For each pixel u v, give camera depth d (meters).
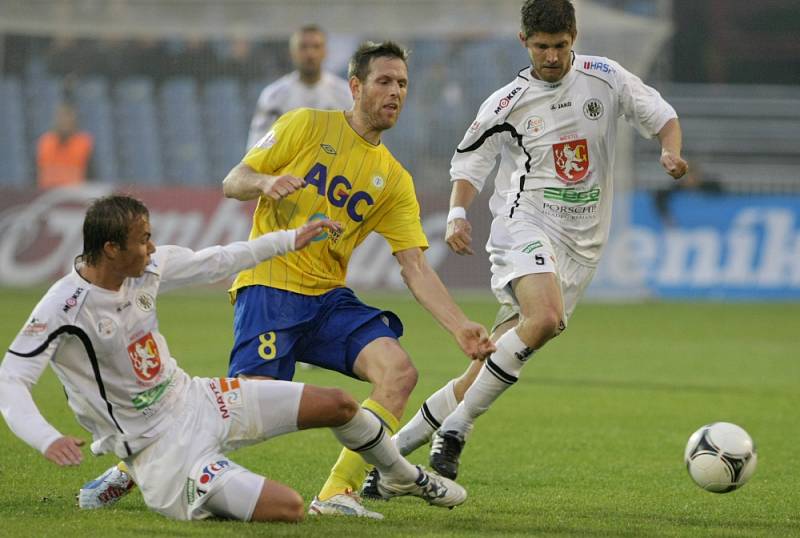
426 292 20.95
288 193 19.17
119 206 16.56
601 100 23.59
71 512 18.73
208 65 85.56
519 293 22.31
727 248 74.38
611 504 20.92
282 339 20.66
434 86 82.62
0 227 73.50
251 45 85.12
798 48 99.31
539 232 23.25
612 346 51.09
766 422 32.03
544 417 32.25
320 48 42.06
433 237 75.12
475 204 74.88
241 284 21.14
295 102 42.59
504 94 23.92
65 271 72.94
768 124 85.75
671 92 92.75
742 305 71.94
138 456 17.42
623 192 74.44
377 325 20.86
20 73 84.94
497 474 24.12
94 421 17.41
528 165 23.94
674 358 47.12
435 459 21.78
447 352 47.59
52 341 16.59
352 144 21.31
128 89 85.38
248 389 17.77
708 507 20.75
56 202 73.50
